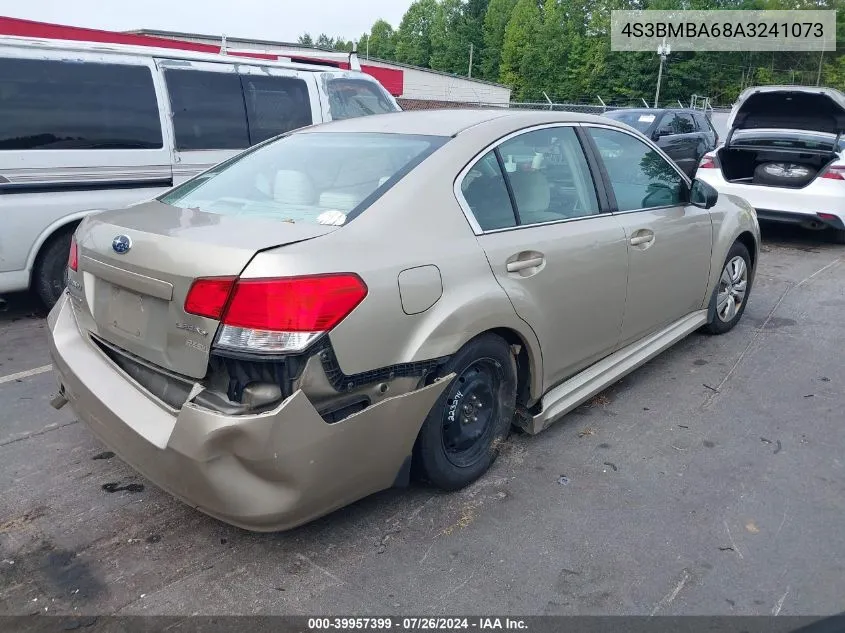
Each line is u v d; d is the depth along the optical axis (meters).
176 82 5.83
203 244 2.39
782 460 3.40
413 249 2.63
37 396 4.06
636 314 3.93
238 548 2.71
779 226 9.80
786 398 4.12
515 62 70.94
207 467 2.30
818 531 2.84
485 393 3.08
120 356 2.75
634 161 4.00
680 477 3.24
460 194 2.92
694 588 2.50
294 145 3.43
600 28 62.88
